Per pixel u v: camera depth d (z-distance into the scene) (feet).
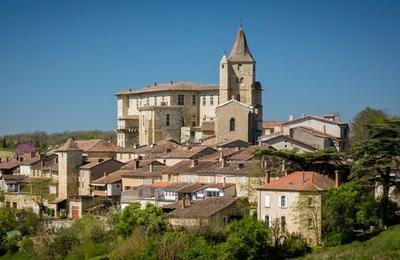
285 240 333.62
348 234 335.88
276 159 406.62
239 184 422.00
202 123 649.20
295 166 397.80
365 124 370.94
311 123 578.66
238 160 461.78
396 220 364.99
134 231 368.89
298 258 316.19
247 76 653.71
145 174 489.67
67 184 544.62
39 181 558.56
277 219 344.69
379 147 351.46
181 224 372.17
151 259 337.11
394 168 357.82
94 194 520.83
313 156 394.93
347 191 339.98
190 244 339.57
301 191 346.13
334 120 586.45
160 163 517.55
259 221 339.36
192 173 456.86
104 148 609.42
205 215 369.50
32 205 542.98
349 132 614.34
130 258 347.56
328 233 337.93
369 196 359.25
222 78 655.35
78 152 552.00
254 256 322.34
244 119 606.14
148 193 449.06
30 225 466.70
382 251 302.86
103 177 524.11
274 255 327.26
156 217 375.86
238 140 574.97
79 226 416.87
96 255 375.66
